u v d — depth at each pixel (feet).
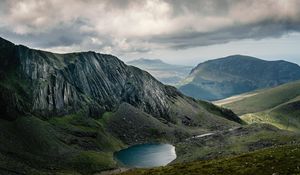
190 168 474.49
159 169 509.35
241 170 416.46
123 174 530.68
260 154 483.10
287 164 404.36
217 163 475.72
